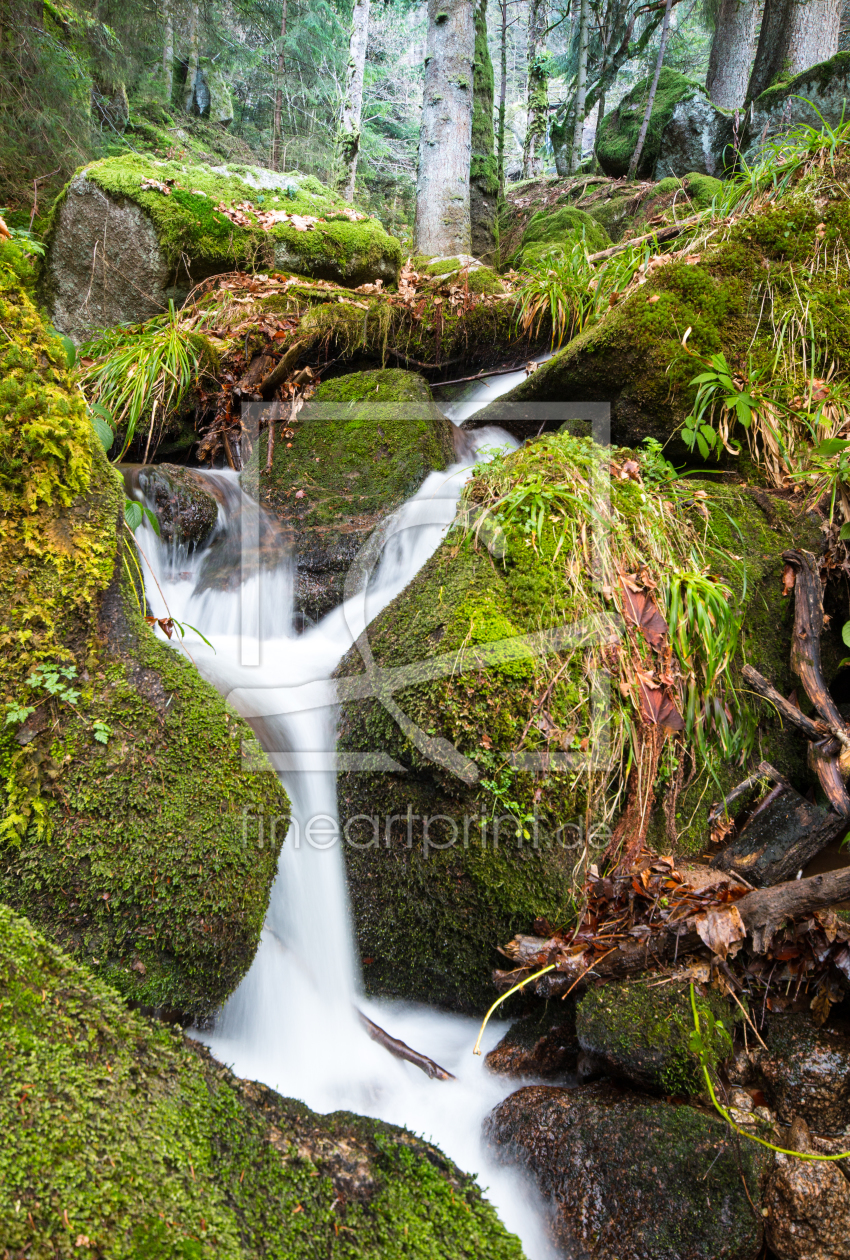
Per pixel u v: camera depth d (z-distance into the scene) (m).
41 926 1.63
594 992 1.98
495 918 2.09
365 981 2.32
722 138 8.36
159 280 4.75
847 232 3.27
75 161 6.86
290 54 12.52
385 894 2.19
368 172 14.70
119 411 3.70
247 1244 1.31
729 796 2.43
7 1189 1.14
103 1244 1.15
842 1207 1.63
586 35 10.66
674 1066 1.81
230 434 3.83
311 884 2.21
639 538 2.49
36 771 1.68
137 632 1.92
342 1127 1.67
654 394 3.23
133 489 3.04
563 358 3.52
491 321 4.54
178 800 1.73
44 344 2.01
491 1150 1.93
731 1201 1.65
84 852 1.65
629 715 2.21
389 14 17.45
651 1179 1.69
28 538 1.83
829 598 2.79
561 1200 1.76
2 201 6.39
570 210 7.55
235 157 11.43
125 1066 1.43
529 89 11.48
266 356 4.11
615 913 2.11
